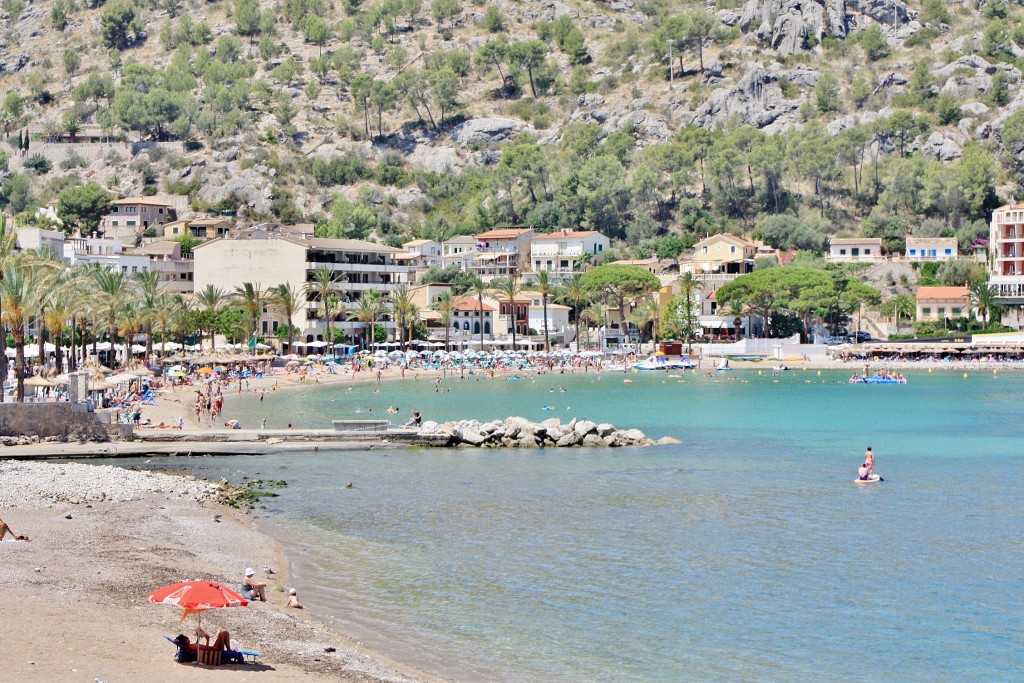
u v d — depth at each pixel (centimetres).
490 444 9756
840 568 5212
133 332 17712
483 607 4519
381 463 8650
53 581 4388
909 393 17112
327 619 4275
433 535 5872
